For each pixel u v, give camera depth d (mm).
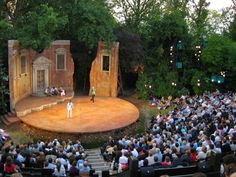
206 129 22297
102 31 41062
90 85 43625
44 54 41656
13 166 13297
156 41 46312
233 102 31141
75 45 45562
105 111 36344
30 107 35500
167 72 45281
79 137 29703
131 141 21938
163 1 50156
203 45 45156
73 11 41438
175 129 23844
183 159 15594
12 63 35531
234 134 19562
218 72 43656
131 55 44594
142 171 12367
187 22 49062
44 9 38469
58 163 16250
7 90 35000
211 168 12711
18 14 41812
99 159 24109
